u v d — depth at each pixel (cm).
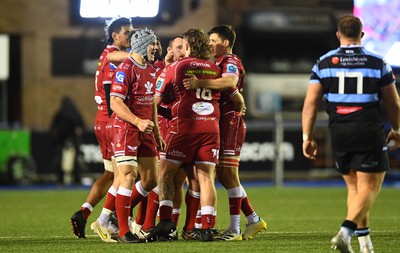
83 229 3125
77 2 8438
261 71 8744
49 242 3033
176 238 3052
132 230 3144
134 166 2905
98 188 3141
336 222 3934
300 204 5059
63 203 5141
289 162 6812
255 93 8488
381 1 8406
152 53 2919
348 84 2466
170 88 2938
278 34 8656
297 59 8819
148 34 2911
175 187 3073
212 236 2970
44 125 8494
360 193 2439
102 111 3148
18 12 8444
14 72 8475
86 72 8488
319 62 2509
